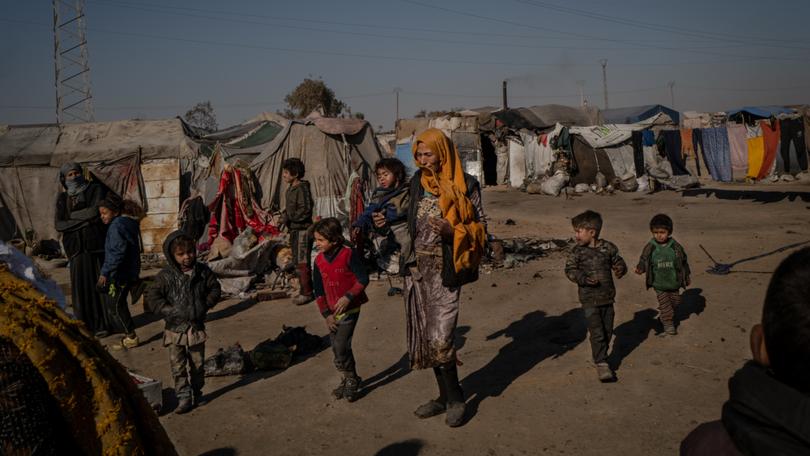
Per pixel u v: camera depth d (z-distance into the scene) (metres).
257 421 4.55
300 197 8.11
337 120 12.34
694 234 12.03
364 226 4.71
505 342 6.05
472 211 4.12
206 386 5.33
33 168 13.45
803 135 17.45
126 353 6.43
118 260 6.40
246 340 6.67
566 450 3.87
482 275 8.97
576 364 5.30
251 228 10.52
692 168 24.58
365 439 4.18
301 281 8.22
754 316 6.32
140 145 13.29
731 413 1.14
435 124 27.64
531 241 11.32
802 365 1.06
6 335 1.44
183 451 4.12
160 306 4.75
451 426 4.27
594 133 23.14
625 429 4.09
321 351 6.14
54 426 1.45
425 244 4.18
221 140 14.09
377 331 6.66
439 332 4.14
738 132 18.28
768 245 10.26
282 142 12.00
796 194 16.83
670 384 4.77
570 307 7.08
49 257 13.16
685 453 1.29
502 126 27.66
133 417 1.60
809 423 1.00
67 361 1.50
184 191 13.22
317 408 4.73
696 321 6.27
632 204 18.42
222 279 9.10
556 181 22.64
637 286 7.88
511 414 4.41
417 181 4.29
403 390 5.00
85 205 6.93
